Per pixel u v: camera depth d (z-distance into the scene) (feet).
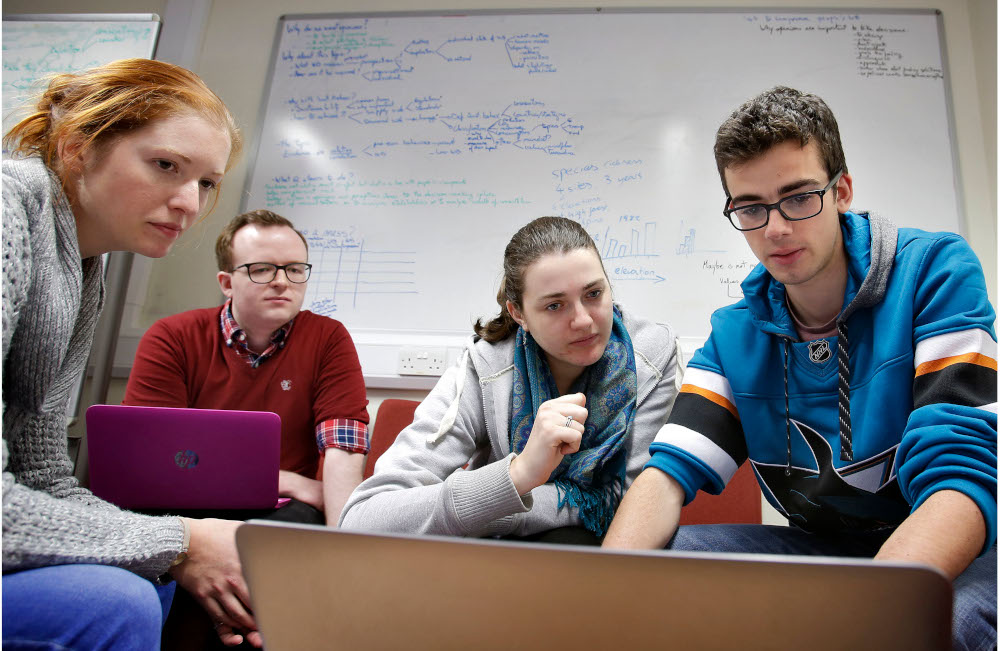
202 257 7.87
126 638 1.99
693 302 7.25
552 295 3.47
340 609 1.64
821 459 3.18
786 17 7.98
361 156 8.09
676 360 4.19
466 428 3.79
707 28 8.02
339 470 4.88
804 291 3.20
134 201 2.56
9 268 2.16
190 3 8.70
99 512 2.43
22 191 2.34
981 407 2.49
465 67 8.25
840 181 3.11
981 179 7.37
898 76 7.69
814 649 1.48
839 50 7.80
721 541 3.32
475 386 3.95
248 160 8.18
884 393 2.92
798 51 7.85
